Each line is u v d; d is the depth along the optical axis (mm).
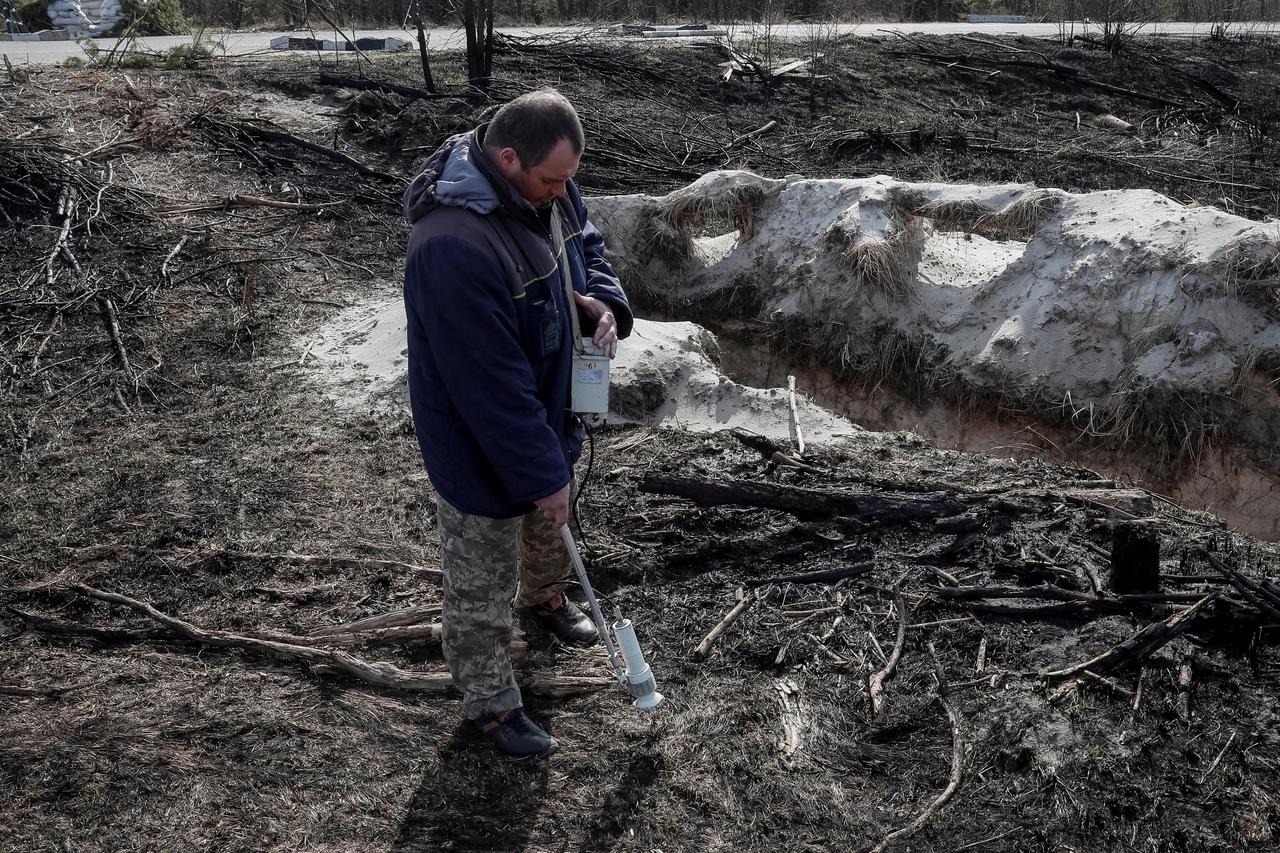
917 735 3180
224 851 2824
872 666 3441
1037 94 13305
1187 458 5629
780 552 4039
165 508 4449
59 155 8477
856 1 21109
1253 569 3852
